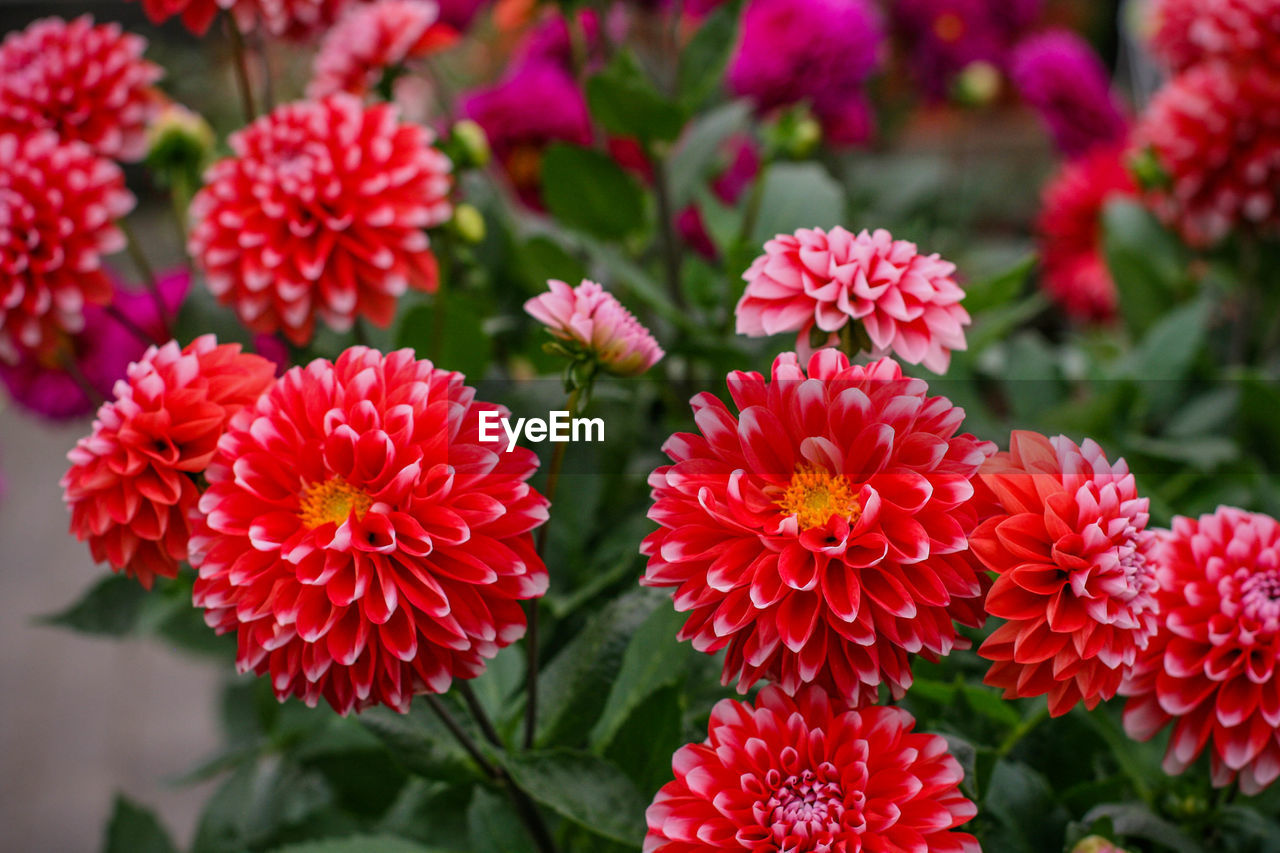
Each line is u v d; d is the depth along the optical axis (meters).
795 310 0.76
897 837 0.71
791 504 0.72
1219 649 0.76
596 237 1.14
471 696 0.82
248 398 0.77
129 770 2.34
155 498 0.75
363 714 0.82
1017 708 0.87
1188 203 1.25
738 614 0.71
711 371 1.17
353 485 0.73
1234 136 1.17
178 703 2.57
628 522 1.04
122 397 0.76
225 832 1.12
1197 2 1.20
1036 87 1.65
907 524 0.71
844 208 1.18
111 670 2.72
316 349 1.03
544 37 1.50
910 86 2.14
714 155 1.29
